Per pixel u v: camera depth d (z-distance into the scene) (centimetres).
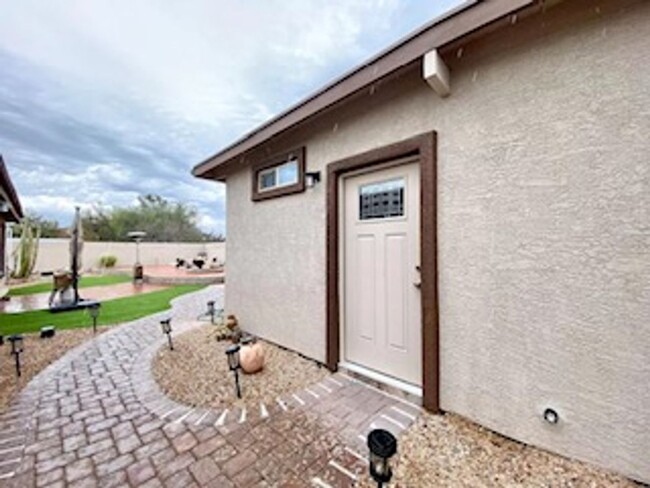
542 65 238
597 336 216
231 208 623
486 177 265
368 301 374
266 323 520
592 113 218
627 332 206
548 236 235
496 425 260
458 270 282
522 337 247
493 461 228
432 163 294
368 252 374
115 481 219
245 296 575
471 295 274
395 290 346
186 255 2359
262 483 214
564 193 229
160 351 483
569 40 226
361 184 383
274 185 516
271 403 318
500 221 258
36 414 307
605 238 213
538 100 239
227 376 385
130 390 355
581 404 222
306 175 429
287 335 476
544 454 233
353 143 373
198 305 880
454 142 285
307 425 279
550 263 235
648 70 200
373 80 303
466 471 219
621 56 208
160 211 3056
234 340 525
